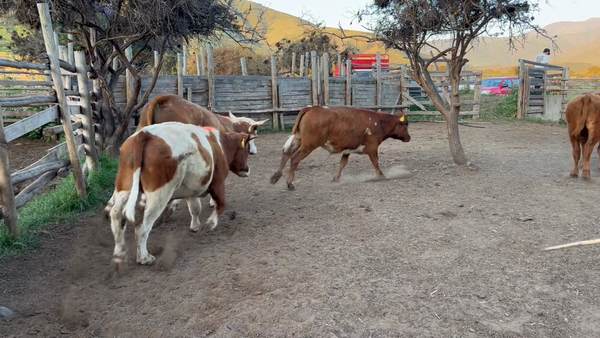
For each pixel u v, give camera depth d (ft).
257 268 14.79
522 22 26.73
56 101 21.26
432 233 17.92
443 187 25.05
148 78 45.14
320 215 20.59
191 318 11.78
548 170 29.35
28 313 12.05
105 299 12.87
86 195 22.16
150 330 11.25
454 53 28.50
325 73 57.52
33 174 19.02
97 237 18.06
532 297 12.72
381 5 28.96
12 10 28.73
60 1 28.45
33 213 20.25
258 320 11.59
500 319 11.63
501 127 56.13
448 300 12.59
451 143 30.45
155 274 14.48
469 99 69.87
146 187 14.46
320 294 12.94
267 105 53.93
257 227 19.10
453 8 26.35
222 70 89.04
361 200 22.82
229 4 35.70
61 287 13.69
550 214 19.97
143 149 14.16
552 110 67.31
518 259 15.28
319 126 24.54
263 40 41.06
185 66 61.87
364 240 17.33
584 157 26.55
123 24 32.83
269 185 26.81
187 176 15.33
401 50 30.48
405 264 15.05
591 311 11.96
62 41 41.06
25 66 19.31
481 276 14.06
